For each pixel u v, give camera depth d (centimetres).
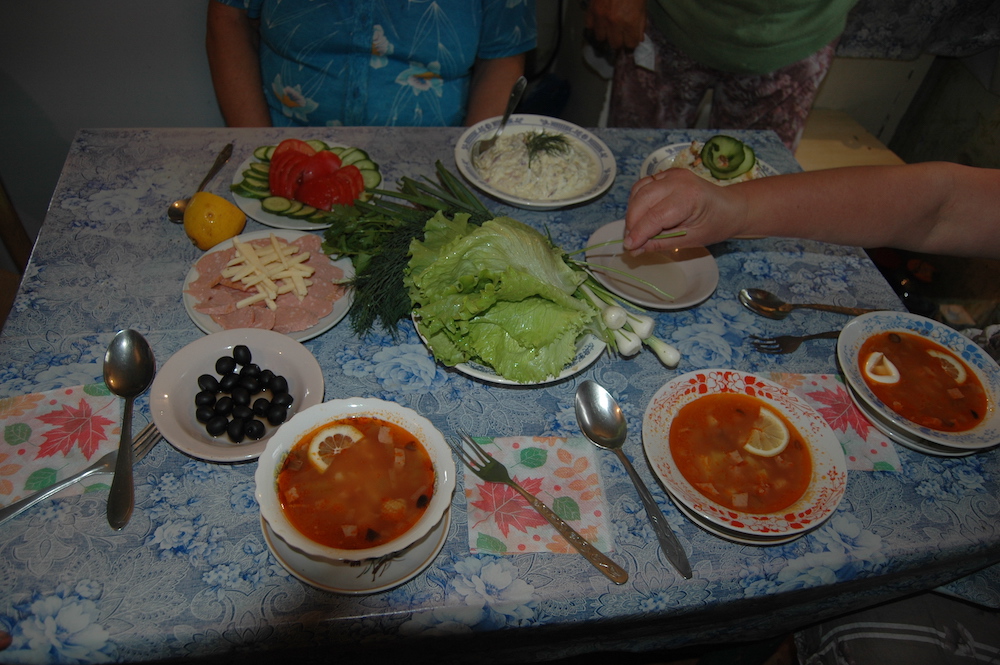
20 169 284
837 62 318
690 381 127
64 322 136
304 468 105
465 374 133
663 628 119
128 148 183
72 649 92
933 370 138
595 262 160
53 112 272
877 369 137
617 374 139
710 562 108
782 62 243
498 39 240
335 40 216
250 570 101
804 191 147
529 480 117
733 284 165
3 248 277
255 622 95
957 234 152
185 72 276
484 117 239
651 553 108
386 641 100
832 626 150
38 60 256
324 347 137
